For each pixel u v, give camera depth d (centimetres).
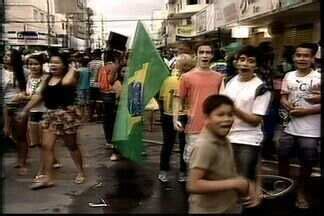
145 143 903
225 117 300
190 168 303
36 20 2552
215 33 1587
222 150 304
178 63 608
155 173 688
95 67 1162
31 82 675
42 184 607
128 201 562
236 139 433
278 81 595
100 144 898
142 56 626
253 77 450
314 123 500
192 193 300
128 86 630
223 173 303
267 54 608
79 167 643
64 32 3084
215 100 303
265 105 441
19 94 689
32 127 663
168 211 520
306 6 867
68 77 611
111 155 791
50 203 545
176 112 568
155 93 627
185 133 540
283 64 689
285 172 537
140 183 635
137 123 635
